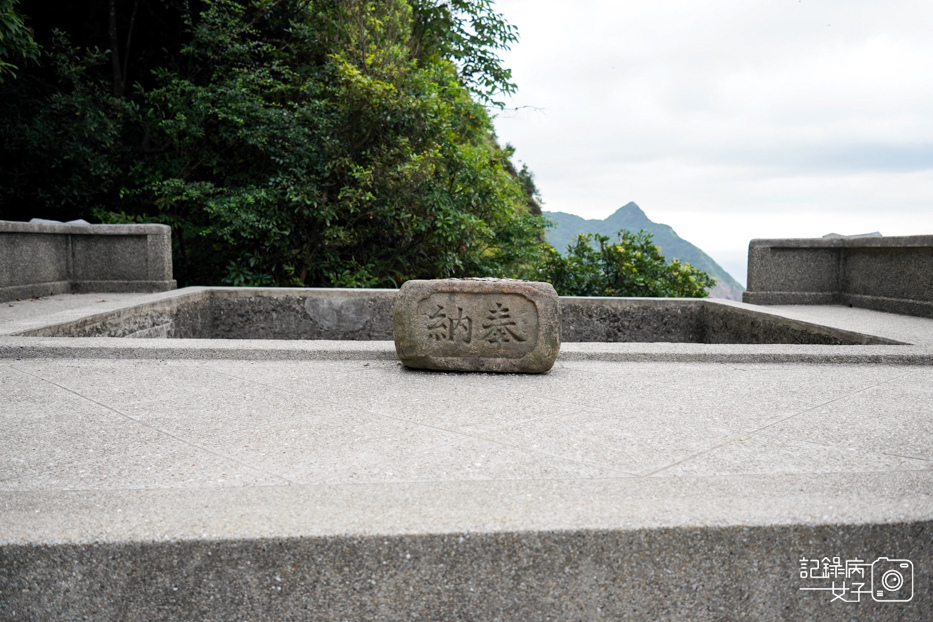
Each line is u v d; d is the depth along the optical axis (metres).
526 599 1.68
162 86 10.63
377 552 1.64
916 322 5.45
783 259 7.06
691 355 4.11
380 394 3.21
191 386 3.32
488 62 13.79
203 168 10.46
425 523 1.69
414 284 3.74
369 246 10.70
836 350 4.13
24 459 2.23
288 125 9.53
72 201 9.59
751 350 4.15
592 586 1.69
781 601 1.74
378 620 1.67
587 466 2.20
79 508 1.78
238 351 4.03
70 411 2.84
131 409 2.88
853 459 2.29
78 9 10.83
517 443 2.45
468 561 1.66
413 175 9.55
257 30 10.64
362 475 2.09
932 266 5.76
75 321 4.77
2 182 9.24
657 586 1.71
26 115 9.27
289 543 1.62
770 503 1.84
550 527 1.67
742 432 2.62
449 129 10.77
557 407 3.00
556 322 3.72
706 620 1.73
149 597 1.63
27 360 3.88
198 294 7.16
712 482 2.03
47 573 1.61
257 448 2.37
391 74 10.09
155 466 2.17
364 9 10.45
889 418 2.85
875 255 6.54
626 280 9.36
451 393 3.25
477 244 11.89
